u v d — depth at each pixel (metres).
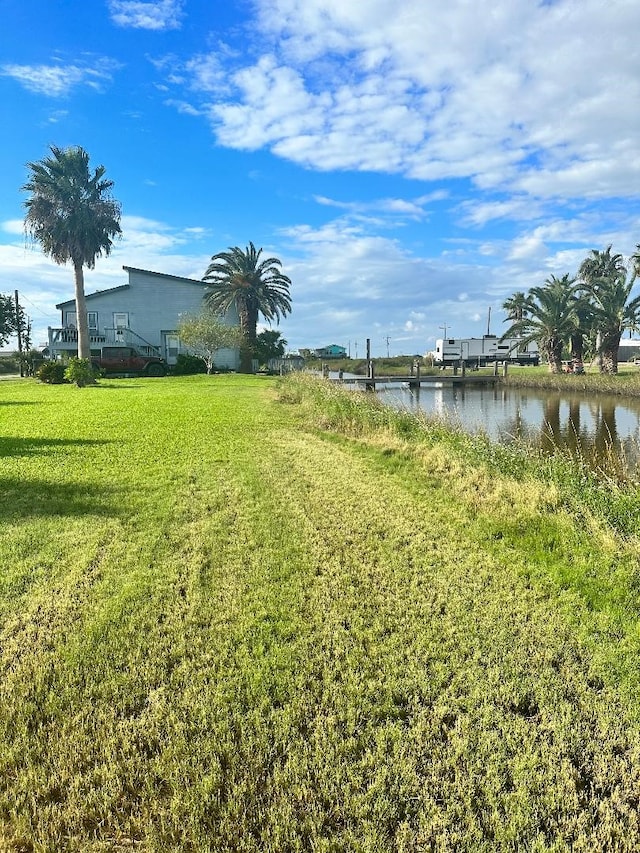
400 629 3.48
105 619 3.52
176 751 2.43
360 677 2.97
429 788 2.27
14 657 3.12
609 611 3.75
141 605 3.72
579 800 2.26
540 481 6.67
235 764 2.38
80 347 34.34
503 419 21.23
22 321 55.50
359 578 4.22
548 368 48.75
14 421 13.20
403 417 11.62
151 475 7.44
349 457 8.98
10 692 2.82
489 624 3.56
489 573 4.38
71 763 2.36
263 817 2.14
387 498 6.48
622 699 2.84
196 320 39.84
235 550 4.73
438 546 4.95
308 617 3.62
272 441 10.45
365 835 2.07
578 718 2.71
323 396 15.49
